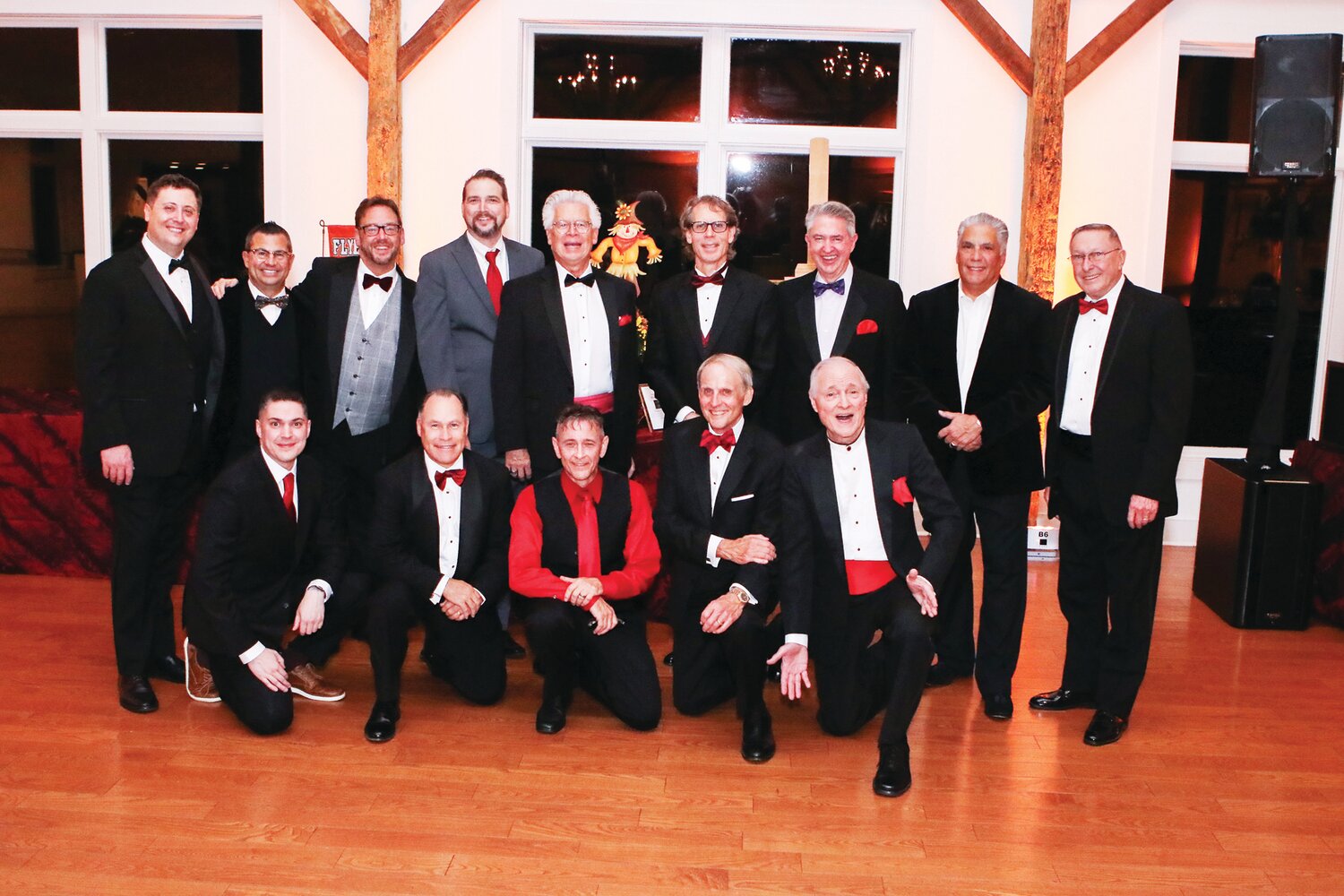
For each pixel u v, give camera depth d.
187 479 3.50
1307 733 3.35
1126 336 3.16
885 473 3.12
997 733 3.29
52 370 5.85
